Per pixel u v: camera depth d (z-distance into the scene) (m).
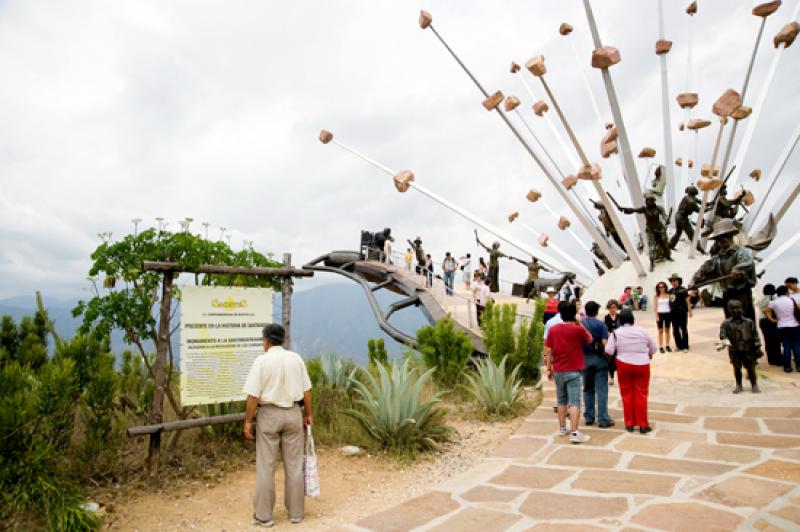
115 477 5.51
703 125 21.53
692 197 21.30
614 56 18.12
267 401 4.60
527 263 25.73
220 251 6.25
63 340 5.86
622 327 7.27
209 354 5.88
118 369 8.59
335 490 5.46
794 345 10.04
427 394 10.36
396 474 6.00
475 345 15.05
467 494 5.06
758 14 20.22
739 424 7.12
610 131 18.50
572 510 4.43
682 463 5.59
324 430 7.30
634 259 20.97
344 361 11.38
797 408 7.73
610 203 19.88
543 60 18.33
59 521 4.14
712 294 19.31
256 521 4.54
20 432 4.57
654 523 4.01
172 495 5.16
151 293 6.07
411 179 21.50
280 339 4.85
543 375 11.89
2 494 4.28
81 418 6.53
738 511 4.16
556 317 8.58
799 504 4.25
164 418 7.26
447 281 23.83
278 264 6.98
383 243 32.38
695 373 10.68
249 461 6.20
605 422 7.46
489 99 20.19
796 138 21.50
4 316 8.54
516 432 7.61
